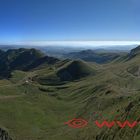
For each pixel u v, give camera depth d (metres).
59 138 109.00
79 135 99.69
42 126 151.25
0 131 127.31
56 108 199.88
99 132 86.88
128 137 66.06
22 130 140.38
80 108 182.38
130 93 178.25
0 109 177.62
